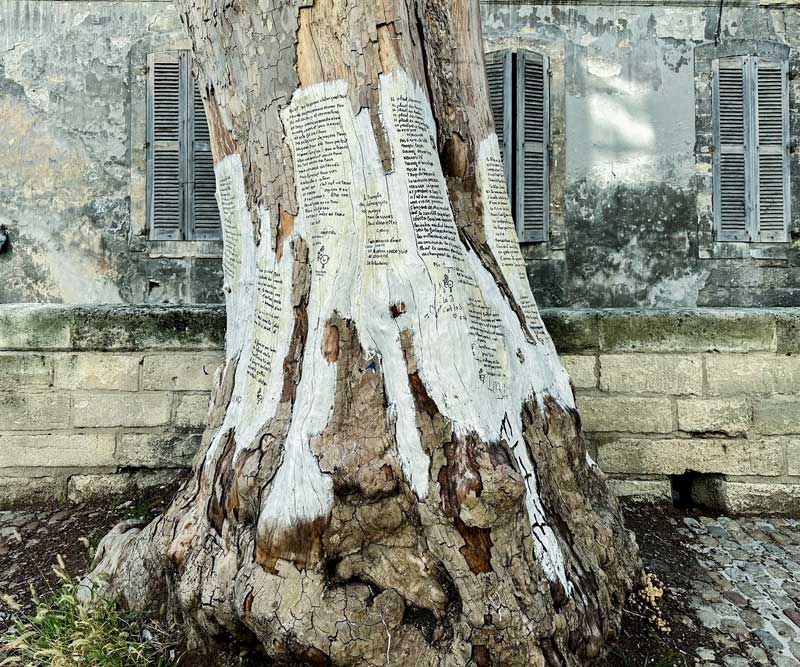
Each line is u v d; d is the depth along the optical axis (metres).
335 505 2.31
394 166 2.61
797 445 4.61
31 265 6.78
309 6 2.67
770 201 6.93
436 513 2.29
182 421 4.58
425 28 2.92
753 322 4.60
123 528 3.64
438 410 2.41
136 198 6.79
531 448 2.71
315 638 2.17
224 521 2.57
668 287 6.93
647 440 4.64
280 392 2.64
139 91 6.79
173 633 2.71
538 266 6.88
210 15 2.91
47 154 6.77
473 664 2.19
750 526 4.41
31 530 4.21
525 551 2.34
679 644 2.93
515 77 6.73
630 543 3.15
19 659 2.71
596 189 6.88
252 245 2.90
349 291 2.57
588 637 2.44
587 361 4.64
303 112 2.70
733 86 6.88
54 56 6.76
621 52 6.86
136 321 4.57
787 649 2.93
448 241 2.64
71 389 4.57
